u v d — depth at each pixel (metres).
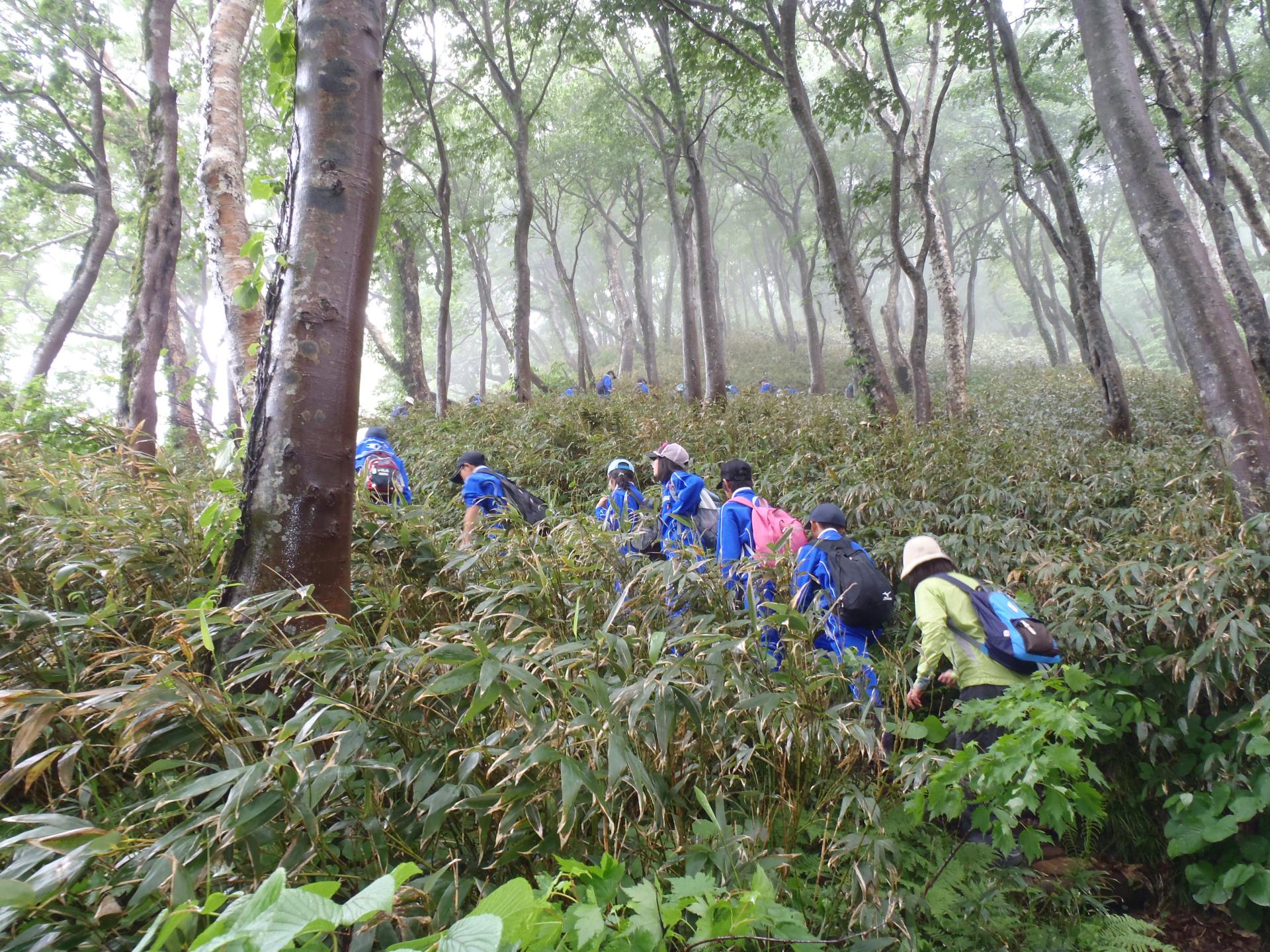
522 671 1.72
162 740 1.71
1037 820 2.99
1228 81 8.08
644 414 10.02
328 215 2.48
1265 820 3.02
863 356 9.99
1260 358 8.07
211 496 3.14
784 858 1.93
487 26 13.60
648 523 4.34
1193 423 9.71
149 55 9.15
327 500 2.39
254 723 1.72
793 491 6.11
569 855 1.81
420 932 1.53
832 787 2.30
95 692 1.60
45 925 1.29
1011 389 18.59
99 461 3.54
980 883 2.54
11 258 19.72
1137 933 2.49
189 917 1.11
